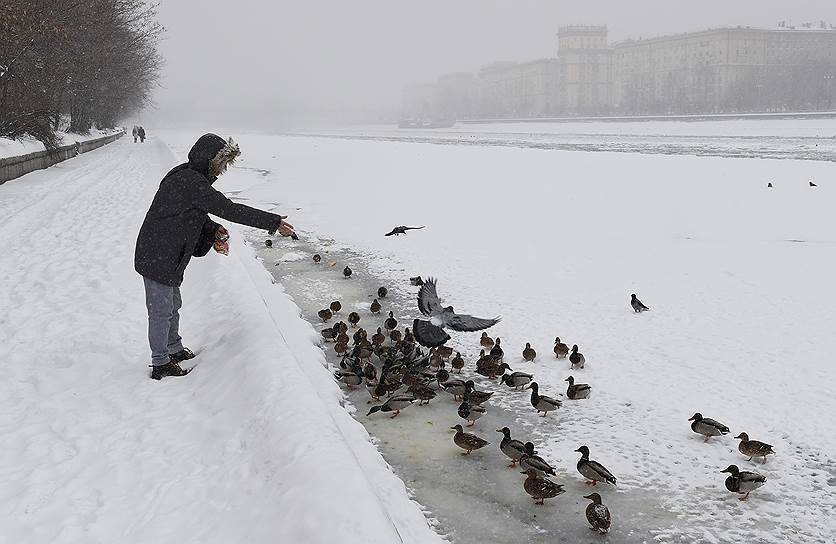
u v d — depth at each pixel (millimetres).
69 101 54250
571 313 12062
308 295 13594
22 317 10133
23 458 6062
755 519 6031
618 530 5863
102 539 4895
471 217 22266
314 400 6559
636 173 33625
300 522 4738
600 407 8328
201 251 8141
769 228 18859
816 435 7457
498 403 8570
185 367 8273
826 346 9992
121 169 37125
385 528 4633
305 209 24953
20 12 27031
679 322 11375
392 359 9469
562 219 21438
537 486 6207
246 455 5953
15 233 17375
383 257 16859
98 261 14094
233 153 7969
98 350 8820
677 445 7344
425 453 7242
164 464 5961
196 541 4844
